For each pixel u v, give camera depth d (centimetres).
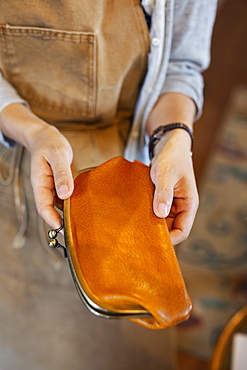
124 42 74
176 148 68
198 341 151
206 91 265
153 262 54
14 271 98
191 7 75
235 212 197
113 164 66
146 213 60
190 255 178
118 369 114
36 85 79
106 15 70
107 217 58
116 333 114
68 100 81
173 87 81
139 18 72
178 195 65
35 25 70
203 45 83
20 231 92
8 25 70
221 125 242
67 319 106
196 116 87
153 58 76
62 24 70
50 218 60
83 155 86
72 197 60
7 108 73
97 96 80
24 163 84
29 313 103
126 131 90
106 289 50
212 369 99
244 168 220
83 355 111
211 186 209
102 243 55
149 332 120
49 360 109
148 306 50
